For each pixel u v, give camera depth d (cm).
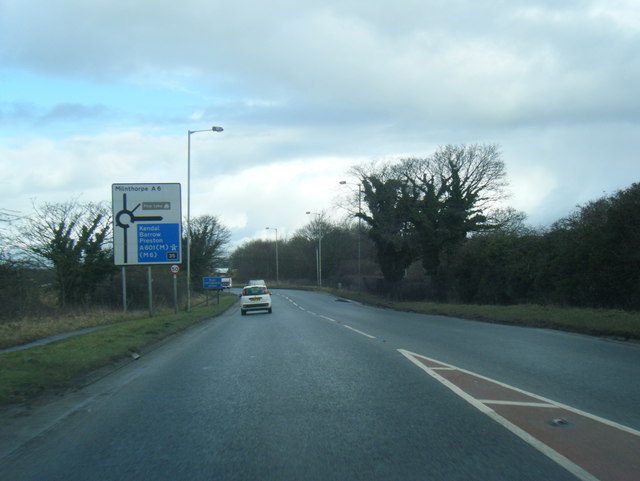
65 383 969
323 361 1162
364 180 5003
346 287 7175
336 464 518
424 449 553
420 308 3088
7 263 2419
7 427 697
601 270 2220
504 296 3244
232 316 3188
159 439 621
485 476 475
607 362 1062
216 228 6800
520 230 4450
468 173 5072
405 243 4741
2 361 1095
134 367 1214
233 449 575
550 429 609
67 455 575
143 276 3769
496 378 921
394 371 1010
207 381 982
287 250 11281
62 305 3039
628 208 2092
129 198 2486
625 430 598
